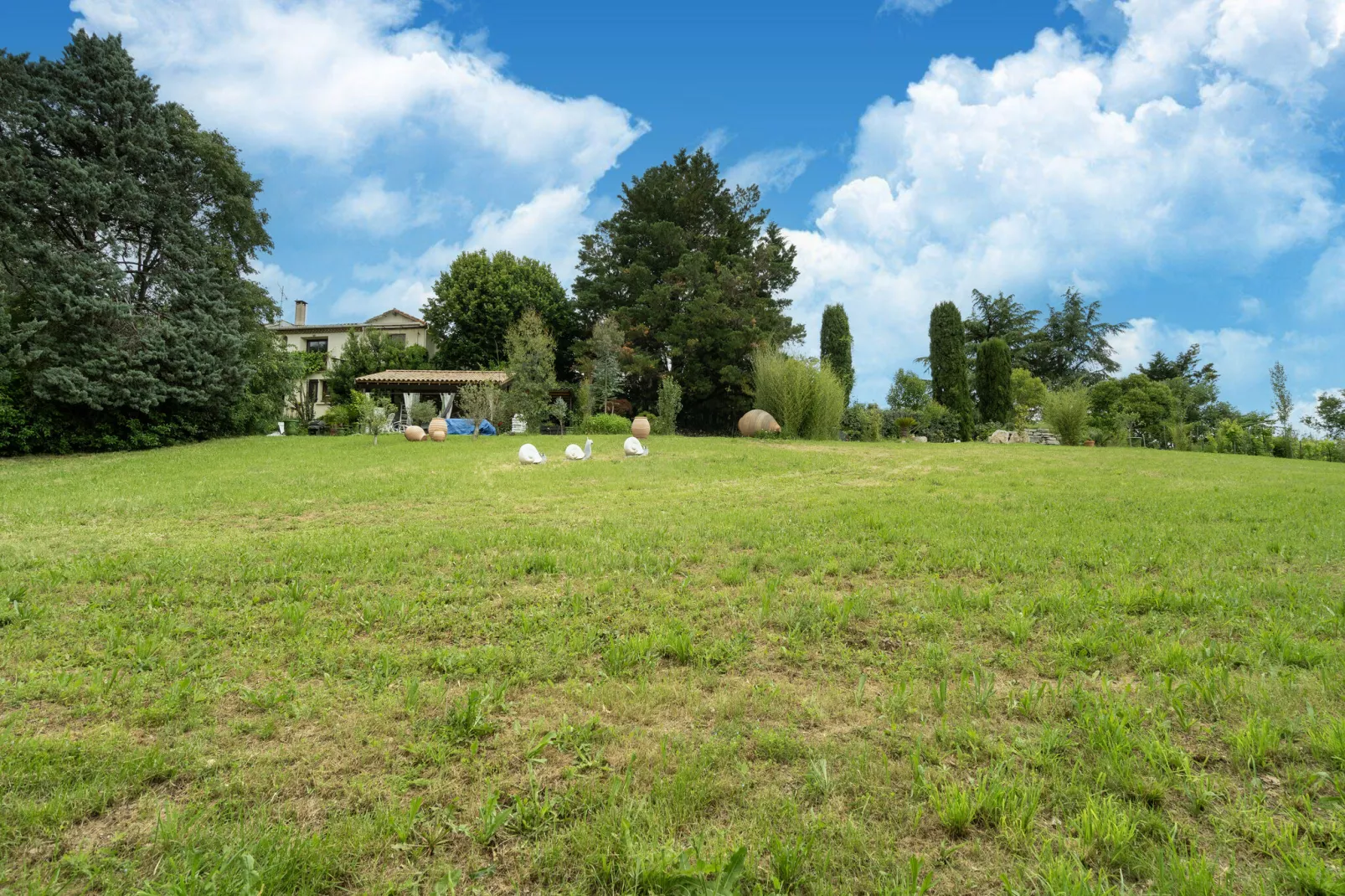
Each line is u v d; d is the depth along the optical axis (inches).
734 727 111.8
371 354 1711.4
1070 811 88.2
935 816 88.1
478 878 77.5
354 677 135.0
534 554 232.5
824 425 973.2
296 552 244.7
